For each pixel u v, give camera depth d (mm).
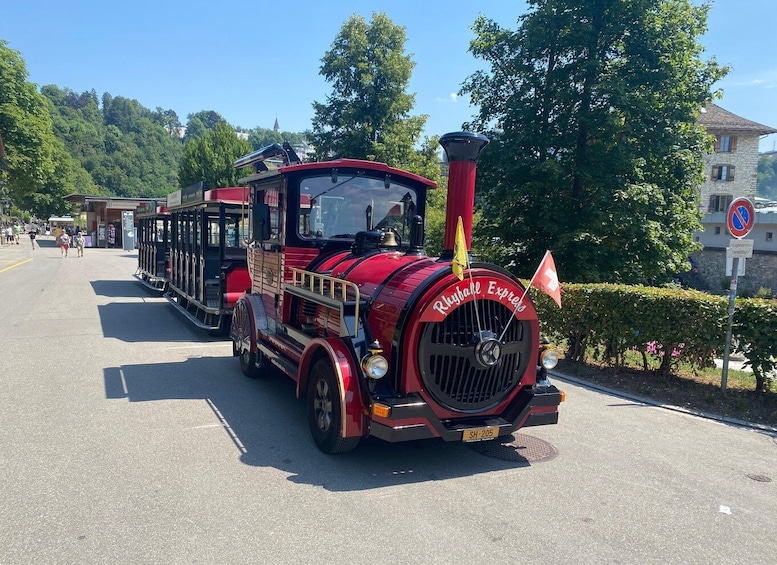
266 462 4184
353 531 3213
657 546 3203
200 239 9812
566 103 11898
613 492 3908
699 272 29297
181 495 3590
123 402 5578
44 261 25859
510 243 12969
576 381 7062
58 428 4777
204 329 9898
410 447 4637
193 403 5617
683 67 11875
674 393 6496
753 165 37062
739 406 6000
